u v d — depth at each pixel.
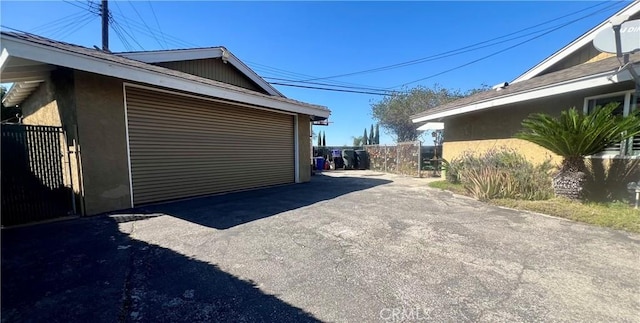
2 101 7.70
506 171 6.50
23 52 3.64
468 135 9.48
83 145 4.80
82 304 2.23
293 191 7.91
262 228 4.24
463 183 7.52
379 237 3.82
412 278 2.64
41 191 4.66
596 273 2.71
